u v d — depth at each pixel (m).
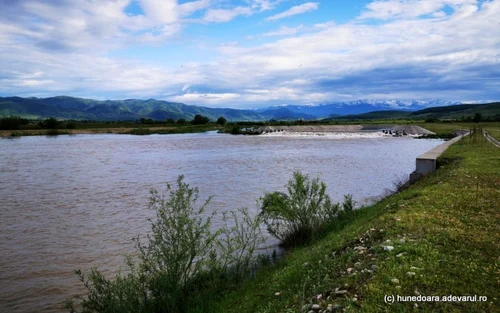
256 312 7.65
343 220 15.33
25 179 34.78
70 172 39.44
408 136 104.12
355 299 6.17
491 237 8.60
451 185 15.16
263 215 15.82
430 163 23.34
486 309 5.58
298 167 41.69
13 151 65.81
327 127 136.88
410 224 9.79
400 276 6.66
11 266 13.16
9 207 23.09
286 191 27.31
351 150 63.44
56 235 16.95
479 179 16.00
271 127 133.75
